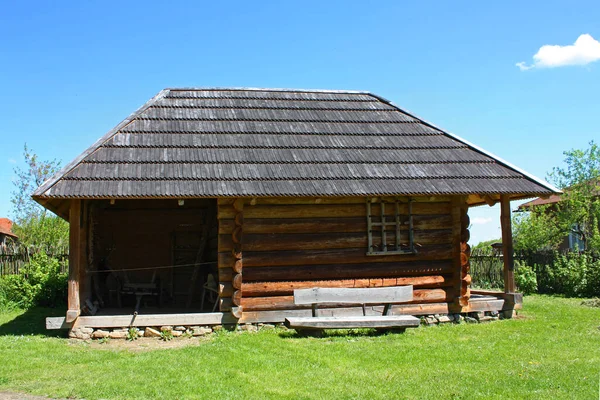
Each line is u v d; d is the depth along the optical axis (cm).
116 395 630
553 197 3216
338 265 1077
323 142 1179
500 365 764
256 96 1320
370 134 1234
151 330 998
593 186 2642
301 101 1329
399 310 1098
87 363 788
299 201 1066
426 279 1115
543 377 697
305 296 991
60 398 627
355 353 834
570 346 889
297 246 1058
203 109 1234
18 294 1463
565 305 1415
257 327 1034
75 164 1000
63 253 1695
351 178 1073
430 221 1121
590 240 2100
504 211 1179
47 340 962
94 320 984
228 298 1029
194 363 770
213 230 1377
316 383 675
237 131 1169
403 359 798
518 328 1050
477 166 1172
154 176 998
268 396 624
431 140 1243
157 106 1212
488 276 1930
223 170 1042
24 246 1725
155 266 1439
